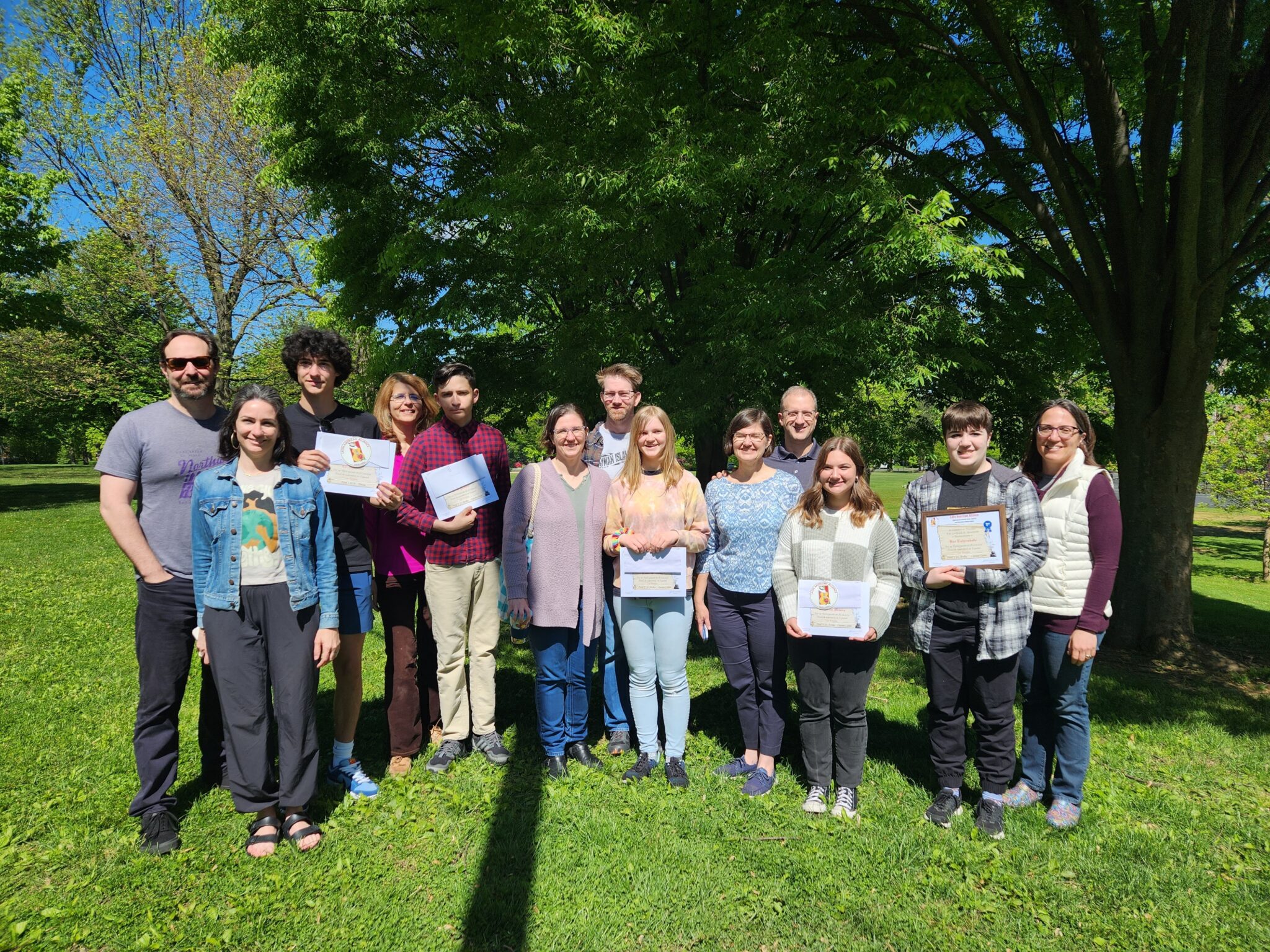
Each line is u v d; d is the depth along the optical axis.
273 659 3.21
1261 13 6.33
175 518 3.26
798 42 6.53
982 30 7.26
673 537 3.76
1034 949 2.64
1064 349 9.82
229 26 10.02
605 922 2.74
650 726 3.96
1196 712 5.22
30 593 8.48
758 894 2.91
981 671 3.39
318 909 2.78
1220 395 16.41
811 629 3.46
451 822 3.40
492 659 4.11
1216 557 20.03
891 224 6.49
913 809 3.57
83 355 21.47
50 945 2.56
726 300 6.91
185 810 3.47
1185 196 6.23
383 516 3.94
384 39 8.34
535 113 7.94
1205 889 2.98
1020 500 3.39
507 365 10.66
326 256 10.80
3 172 18.36
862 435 7.88
